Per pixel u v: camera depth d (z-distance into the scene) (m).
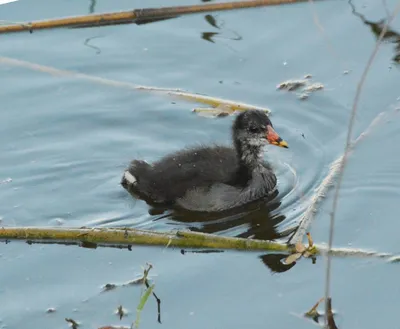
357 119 15.46
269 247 11.95
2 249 12.20
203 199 13.59
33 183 14.19
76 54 17.33
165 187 13.73
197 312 10.80
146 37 17.83
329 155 14.73
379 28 17.64
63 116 15.83
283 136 15.34
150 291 10.50
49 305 11.05
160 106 16.11
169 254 12.00
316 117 15.70
